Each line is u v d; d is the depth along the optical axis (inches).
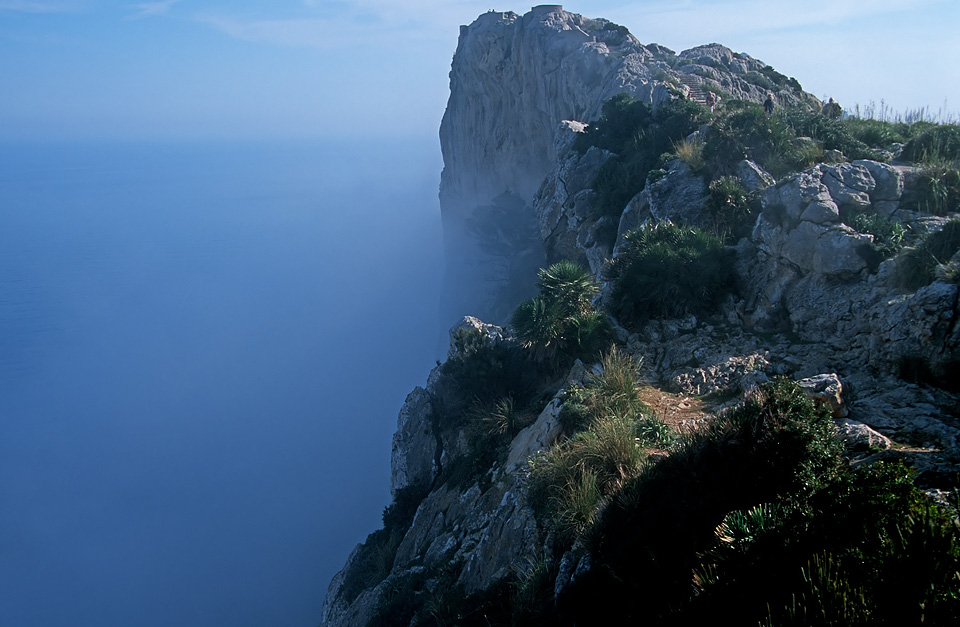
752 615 303.4
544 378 879.7
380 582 859.4
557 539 512.1
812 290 711.1
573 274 842.2
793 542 317.1
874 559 280.5
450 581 621.9
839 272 691.4
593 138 1561.3
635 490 464.8
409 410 1203.9
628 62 2299.5
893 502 299.4
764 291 755.4
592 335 796.0
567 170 1560.0
